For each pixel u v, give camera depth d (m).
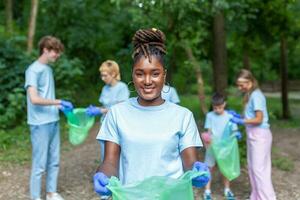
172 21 7.46
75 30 12.12
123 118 2.19
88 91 12.41
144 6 6.85
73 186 5.77
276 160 6.88
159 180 1.98
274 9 11.44
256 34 12.15
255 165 4.83
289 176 6.32
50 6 12.09
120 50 11.77
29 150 7.52
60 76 9.85
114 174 2.16
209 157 5.46
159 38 2.15
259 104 4.76
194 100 17.86
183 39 7.82
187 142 2.17
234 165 5.00
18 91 8.95
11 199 5.34
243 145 6.52
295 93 26.81
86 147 7.91
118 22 12.34
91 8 12.32
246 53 13.84
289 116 13.84
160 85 2.16
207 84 21.95
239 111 12.74
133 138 2.14
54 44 4.79
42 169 4.90
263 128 4.80
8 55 9.56
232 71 20.55
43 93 4.84
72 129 4.88
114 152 2.20
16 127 8.63
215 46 10.10
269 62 28.08
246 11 10.05
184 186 1.98
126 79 10.81
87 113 4.92
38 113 4.80
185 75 20.19
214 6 7.11
